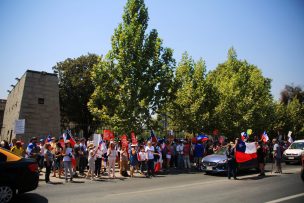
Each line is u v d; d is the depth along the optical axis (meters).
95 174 15.03
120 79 20.27
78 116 43.97
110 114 20.56
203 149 19.05
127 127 19.47
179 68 27.19
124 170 15.41
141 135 20.53
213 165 15.20
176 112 25.52
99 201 8.71
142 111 19.56
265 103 35.25
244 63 38.94
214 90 27.50
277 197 9.29
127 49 20.03
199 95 25.89
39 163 15.19
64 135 15.02
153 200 8.84
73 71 43.53
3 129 39.16
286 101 54.25
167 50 20.95
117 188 11.23
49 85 27.58
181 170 18.17
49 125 26.83
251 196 9.47
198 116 25.47
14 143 12.94
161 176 15.38
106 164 17.11
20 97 26.41
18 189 8.39
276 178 13.87
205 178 14.32
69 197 9.34
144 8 21.22
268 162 23.81
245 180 13.35
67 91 43.16
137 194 9.88
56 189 10.95
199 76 26.75
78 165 15.37
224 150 16.27
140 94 19.83
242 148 14.27
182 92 26.02
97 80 20.17
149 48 20.47
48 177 12.78
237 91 31.09
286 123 44.19
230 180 13.43
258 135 34.62
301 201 8.70
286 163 21.91
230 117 30.05
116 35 20.70
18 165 8.48
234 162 13.80
